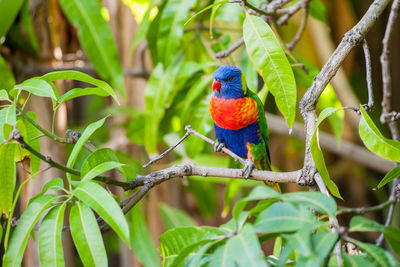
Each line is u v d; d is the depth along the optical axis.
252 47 3.70
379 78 9.06
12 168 3.29
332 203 2.53
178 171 3.69
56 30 7.05
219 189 9.79
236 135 5.34
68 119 8.29
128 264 7.46
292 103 3.66
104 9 8.25
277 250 3.68
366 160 8.00
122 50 7.70
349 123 8.49
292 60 5.43
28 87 3.12
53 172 6.16
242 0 3.84
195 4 5.68
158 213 7.50
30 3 6.67
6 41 6.58
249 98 5.16
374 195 9.34
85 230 2.86
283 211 2.54
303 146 8.55
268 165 5.79
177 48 5.73
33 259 6.10
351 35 3.58
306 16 5.17
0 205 3.39
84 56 7.27
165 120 6.87
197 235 3.10
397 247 2.82
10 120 3.00
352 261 2.49
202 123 5.74
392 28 4.77
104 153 3.27
